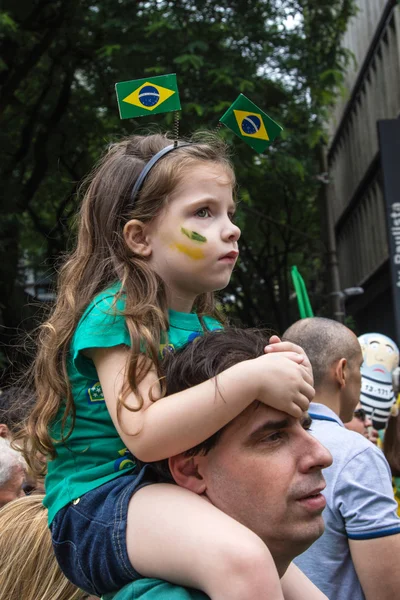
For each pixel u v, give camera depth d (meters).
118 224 2.02
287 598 1.89
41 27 12.08
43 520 2.40
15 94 14.34
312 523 1.61
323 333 3.23
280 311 22.17
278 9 12.37
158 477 1.77
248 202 11.74
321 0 12.94
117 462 1.84
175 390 1.71
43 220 16.42
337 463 2.71
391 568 2.58
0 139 12.62
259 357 1.66
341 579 2.67
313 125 13.23
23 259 16.56
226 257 1.96
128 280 1.91
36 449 1.93
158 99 2.17
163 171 1.97
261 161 13.09
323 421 2.89
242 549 1.51
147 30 11.03
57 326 1.93
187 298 2.01
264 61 12.00
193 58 10.65
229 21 11.72
